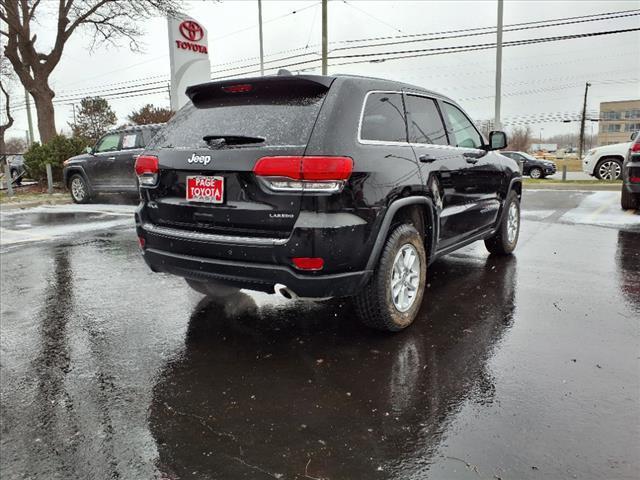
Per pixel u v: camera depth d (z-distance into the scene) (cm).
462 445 223
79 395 276
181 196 331
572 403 254
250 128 312
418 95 397
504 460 211
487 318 377
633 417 240
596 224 770
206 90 354
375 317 336
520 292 439
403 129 361
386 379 286
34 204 1170
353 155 295
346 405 260
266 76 322
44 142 1770
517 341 333
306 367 304
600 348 319
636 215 841
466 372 292
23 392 279
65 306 426
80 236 754
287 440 230
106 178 1127
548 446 220
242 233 304
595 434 227
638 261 539
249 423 245
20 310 418
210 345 340
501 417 244
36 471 212
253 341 346
